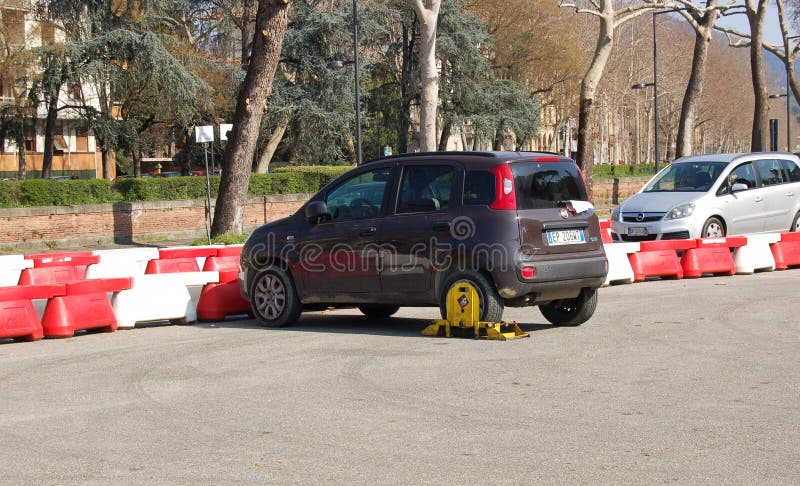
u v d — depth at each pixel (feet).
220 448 19.35
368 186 34.45
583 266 32.45
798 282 47.83
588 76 92.22
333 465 17.99
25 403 23.89
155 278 37.93
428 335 33.06
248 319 39.83
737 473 17.13
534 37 188.34
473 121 162.20
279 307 36.11
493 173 31.63
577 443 19.26
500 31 186.50
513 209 31.27
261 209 110.42
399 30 167.12
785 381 24.88
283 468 17.87
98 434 20.68
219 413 22.35
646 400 22.91
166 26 140.26
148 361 29.37
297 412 22.30
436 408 22.41
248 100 72.79
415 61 159.43
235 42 142.61
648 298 42.37
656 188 61.52
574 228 32.63
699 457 18.16
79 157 191.42
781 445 18.92
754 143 120.37
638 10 95.30
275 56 71.97
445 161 32.91
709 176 59.82
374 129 168.96
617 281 49.24
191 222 104.37
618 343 30.83
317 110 136.15
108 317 36.29
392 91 162.91
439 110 164.76
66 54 118.01
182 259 50.49
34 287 34.45
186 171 191.52
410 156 33.91
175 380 26.30
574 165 33.65
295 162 162.61
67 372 27.91
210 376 26.76
